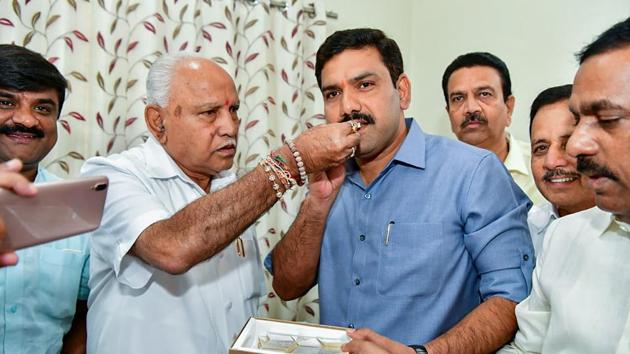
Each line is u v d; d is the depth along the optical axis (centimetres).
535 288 91
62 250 123
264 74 210
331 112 111
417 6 267
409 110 269
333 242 120
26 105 114
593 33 197
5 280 115
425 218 107
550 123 121
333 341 84
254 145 210
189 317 105
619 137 64
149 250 88
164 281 104
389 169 114
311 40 225
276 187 90
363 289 111
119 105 185
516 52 224
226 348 109
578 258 83
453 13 250
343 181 116
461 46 246
